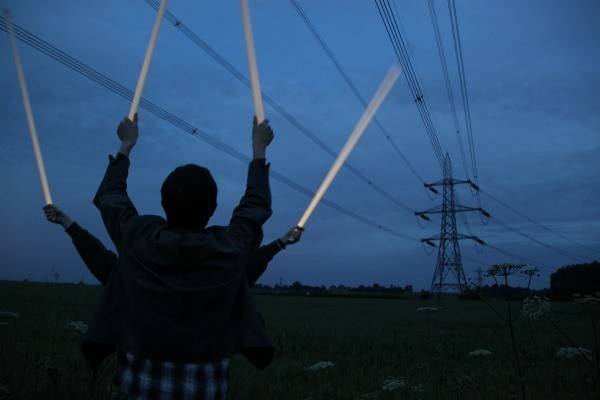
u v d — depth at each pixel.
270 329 23.86
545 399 8.57
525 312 6.35
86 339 2.57
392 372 11.70
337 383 9.94
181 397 2.47
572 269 68.62
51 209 2.85
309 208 2.89
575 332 24.64
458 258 90.19
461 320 33.84
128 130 2.95
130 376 2.52
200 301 2.51
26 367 7.49
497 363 13.24
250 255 2.77
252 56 2.87
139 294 2.54
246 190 2.92
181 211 2.67
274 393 8.66
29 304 26.94
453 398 8.45
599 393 7.03
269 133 2.99
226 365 2.62
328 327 26.22
